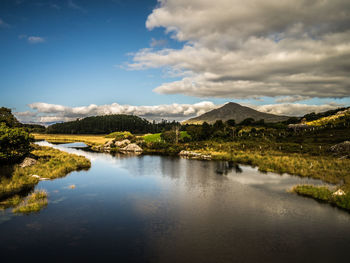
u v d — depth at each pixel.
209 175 40.88
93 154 76.69
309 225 19.88
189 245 16.55
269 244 16.70
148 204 25.19
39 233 18.05
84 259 14.70
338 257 15.09
